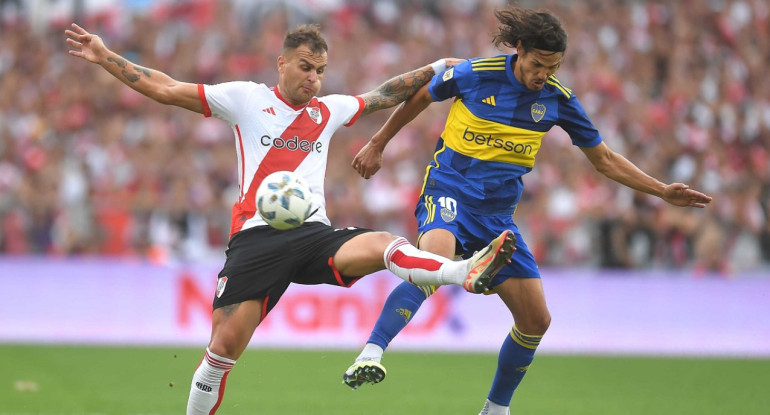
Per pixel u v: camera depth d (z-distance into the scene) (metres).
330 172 50.66
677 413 27.81
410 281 17.08
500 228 20.31
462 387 32.81
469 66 19.88
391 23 63.16
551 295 45.31
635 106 58.84
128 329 43.62
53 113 56.09
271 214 17.45
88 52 18.28
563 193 50.66
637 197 48.41
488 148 19.80
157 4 62.94
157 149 52.19
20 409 26.48
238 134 18.88
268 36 60.78
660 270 46.38
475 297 45.09
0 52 60.59
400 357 41.44
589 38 63.03
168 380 33.22
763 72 64.88
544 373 37.28
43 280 43.69
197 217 44.81
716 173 54.81
